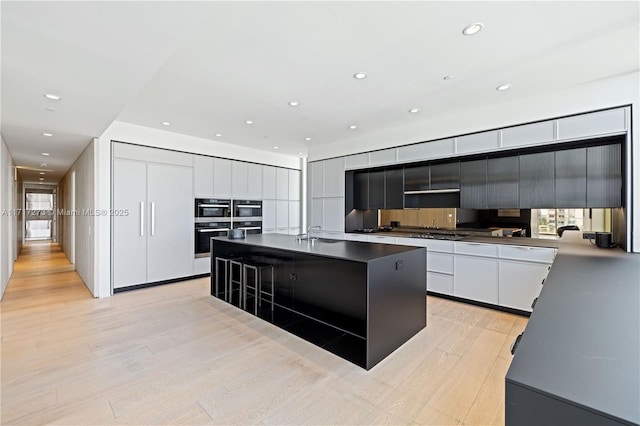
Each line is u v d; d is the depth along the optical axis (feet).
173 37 5.90
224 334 9.75
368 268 7.73
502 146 11.93
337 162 18.48
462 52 7.94
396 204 16.51
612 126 9.58
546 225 16.40
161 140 15.74
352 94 10.80
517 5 6.08
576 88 10.17
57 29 5.57
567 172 11.09
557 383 2.13
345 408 6.16
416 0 5.89
